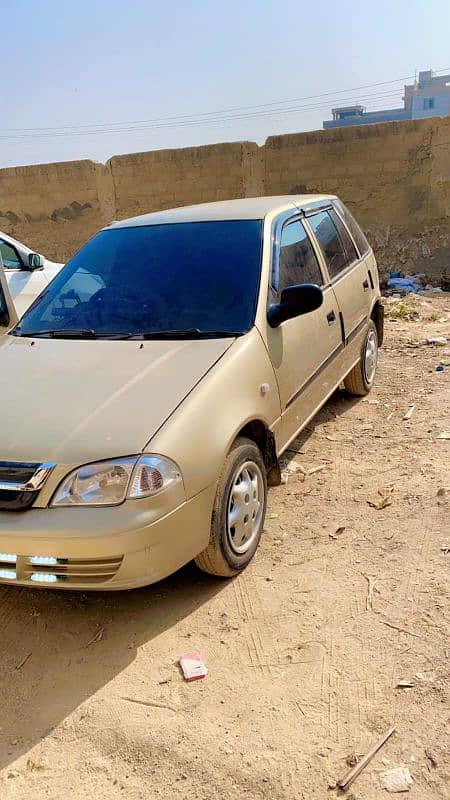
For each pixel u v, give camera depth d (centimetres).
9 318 530
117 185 1482
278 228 449
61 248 1574
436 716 255
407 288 1175
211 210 476
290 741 250
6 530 284
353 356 555
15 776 246
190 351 359
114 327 399
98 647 310
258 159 1355
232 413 333
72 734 263
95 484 284
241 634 309
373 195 1287
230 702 271
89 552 281
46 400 326
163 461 291
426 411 564
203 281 409
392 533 379
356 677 278
